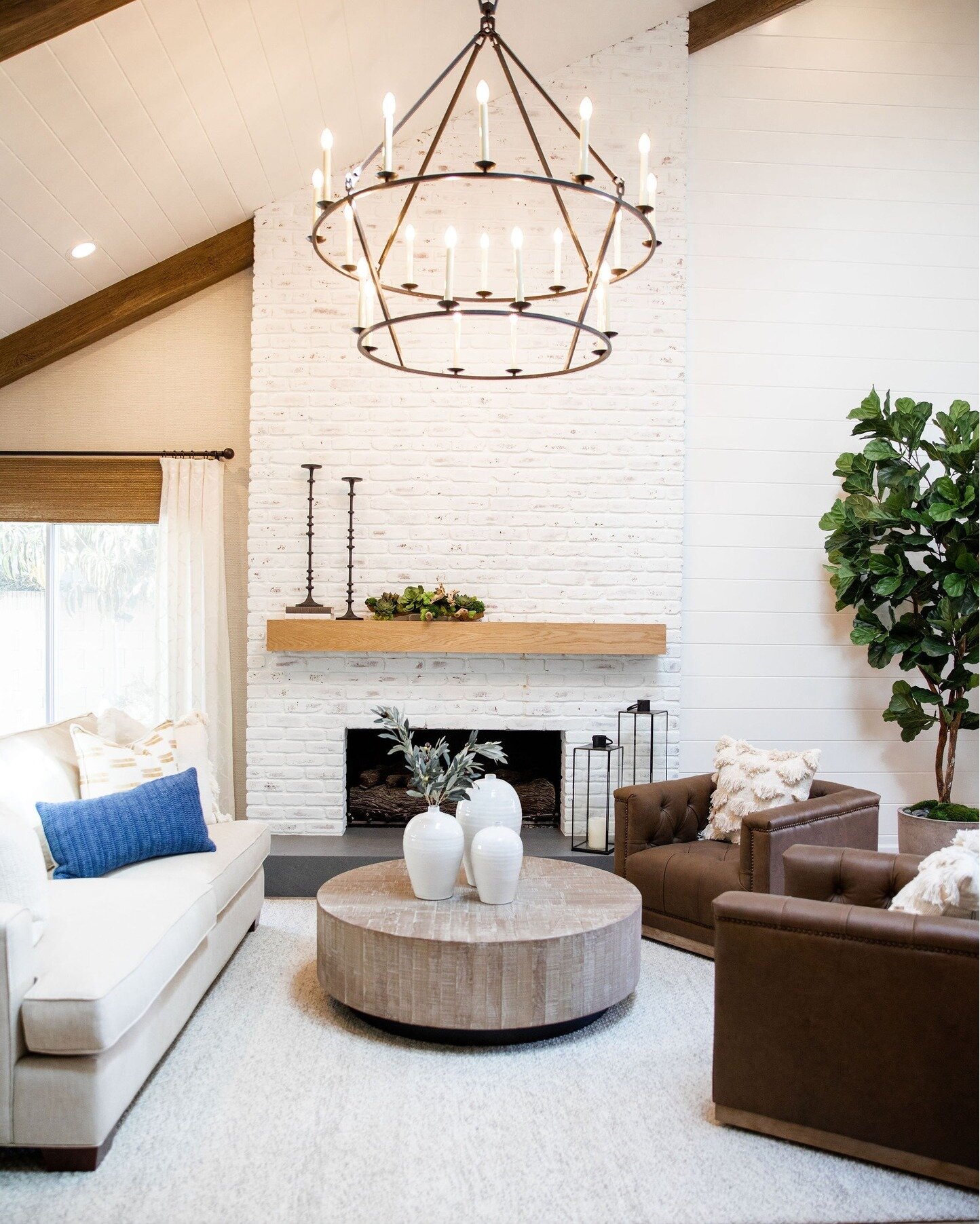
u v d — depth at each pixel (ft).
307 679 17.65
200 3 12.18
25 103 12.25
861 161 18.61
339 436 17.60
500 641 17.13
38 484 18.10
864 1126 8.38
